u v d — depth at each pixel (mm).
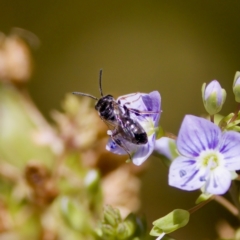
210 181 166
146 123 174
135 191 200
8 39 206
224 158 167
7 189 196
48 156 198
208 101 169
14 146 198
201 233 219
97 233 181
